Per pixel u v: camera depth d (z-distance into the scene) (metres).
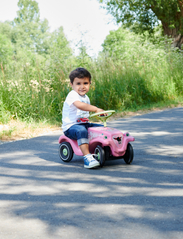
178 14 23.28
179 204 2.59
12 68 8.56
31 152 4.89
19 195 2.90
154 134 6.10
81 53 10.60
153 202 2.64
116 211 2.46
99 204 2.62
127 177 3.41
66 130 4.13
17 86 8.12
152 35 25.92
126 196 2.80
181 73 13.97
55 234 2.11
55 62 9.34
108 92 10.30
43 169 3.85
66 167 3.94
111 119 8.65
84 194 2.88
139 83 11.53
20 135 6.41
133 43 13.95
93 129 3.98
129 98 10.72
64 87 8.59
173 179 3.29
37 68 8.62
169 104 11.38
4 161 4.32
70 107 4.12
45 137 6.19
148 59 13.38
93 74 10.32
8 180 3.41
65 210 2.51
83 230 2.15
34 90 8.23
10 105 7.73
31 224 2.27
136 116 9.10
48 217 2.38
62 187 3.11
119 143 3.88
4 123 7.29
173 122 7.65
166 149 4.79
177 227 2.17
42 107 7.94
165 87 12.69
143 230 2.13
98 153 3.89
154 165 3.89
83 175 3.54
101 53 11.37
